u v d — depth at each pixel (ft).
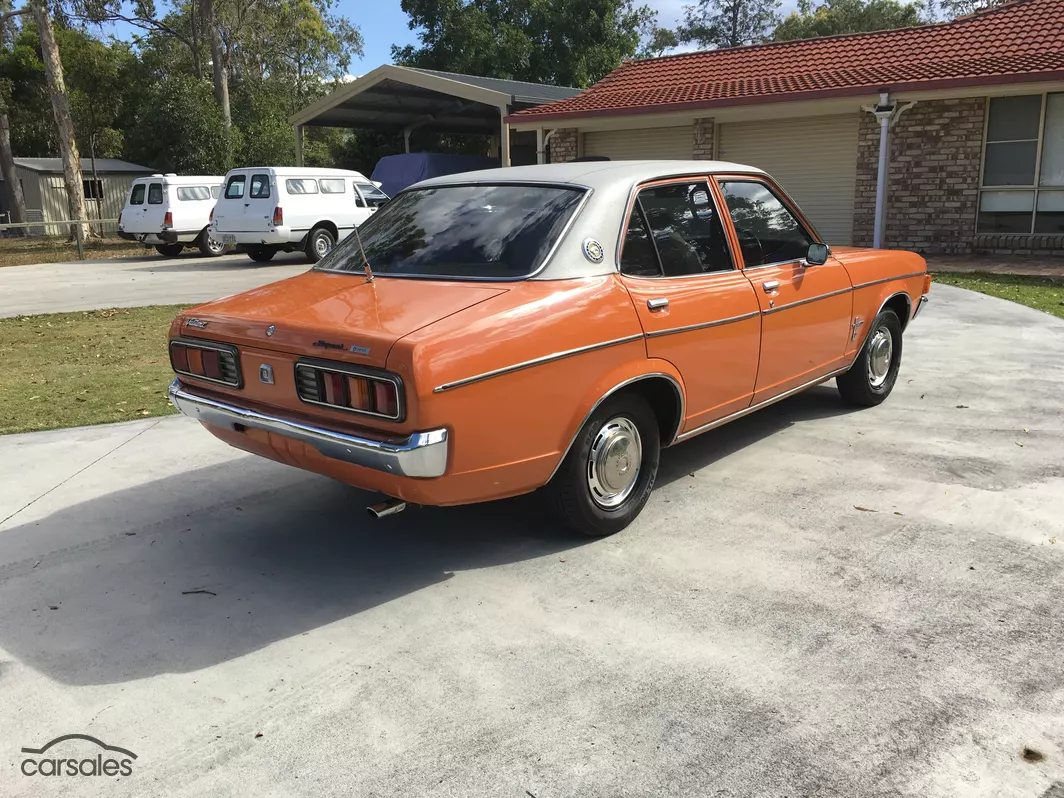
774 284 15.38
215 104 108.06
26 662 10.16
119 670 9.96
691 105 53.11
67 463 17.22
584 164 14.64
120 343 31.35
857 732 8.46
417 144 109.50
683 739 8.43
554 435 11.68
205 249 72.49
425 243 13.28
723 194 15.12
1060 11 51.67
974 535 12.83
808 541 12.78
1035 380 21.47
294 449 11.59
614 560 12.41
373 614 11.11
